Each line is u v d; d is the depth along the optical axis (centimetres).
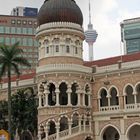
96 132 6475
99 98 6538
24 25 16212
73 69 6297
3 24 16012
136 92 6147
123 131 6184
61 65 6266
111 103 6538
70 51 6556
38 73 6406
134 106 6125
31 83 7306
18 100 6675
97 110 6531
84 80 6488
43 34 6600
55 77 6238
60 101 6334
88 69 6594
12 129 6650
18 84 7625
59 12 6531
